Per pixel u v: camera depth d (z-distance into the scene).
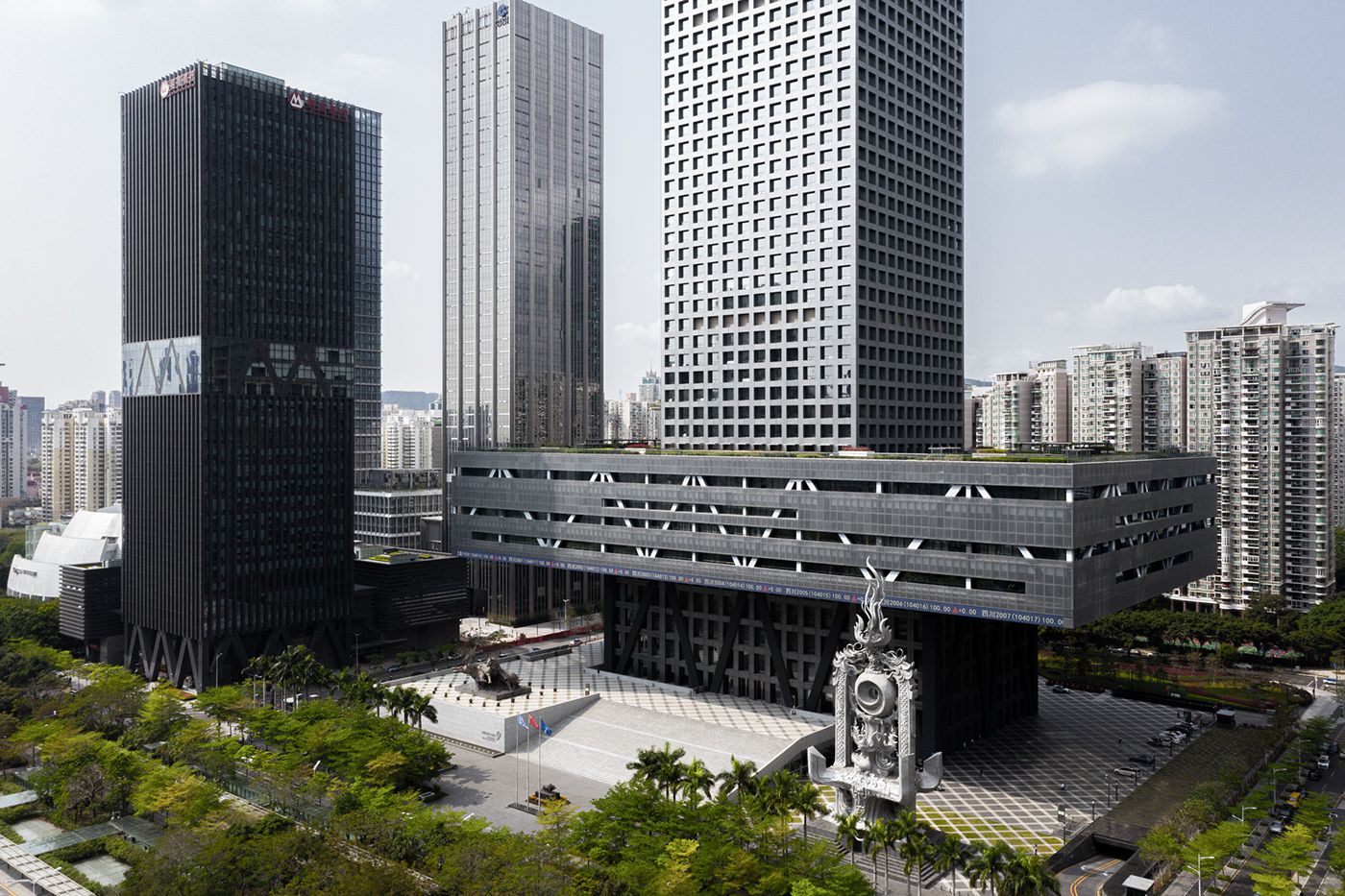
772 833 102.56
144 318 198.00
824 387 177.50
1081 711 178.62
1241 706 181.75
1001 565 131.62
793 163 181.62
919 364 190.12
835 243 175.88
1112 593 135.62
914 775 115.00
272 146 195.75
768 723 153.38
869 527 145.25
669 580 169.75
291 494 195.62
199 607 181.62
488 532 199.25
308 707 149.25
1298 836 108.12
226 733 157.50
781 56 183.38
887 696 115.69
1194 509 165.12
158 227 194.62
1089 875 112.38
